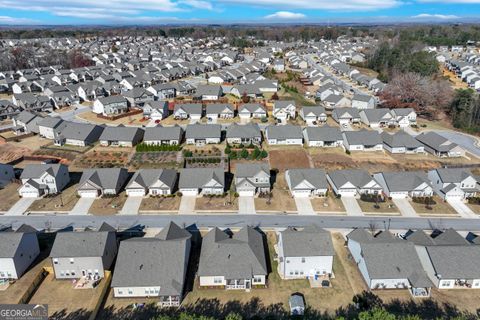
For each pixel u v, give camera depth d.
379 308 40.53
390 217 63.66
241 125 95.69
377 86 147.38
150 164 82.62
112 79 160.25
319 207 66.62
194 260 52.25
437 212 65.12
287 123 108.81
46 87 148.12
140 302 45.16
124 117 114.62
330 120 112.25
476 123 109.44
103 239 50.28
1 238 49.72
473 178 69.06
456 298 45.81
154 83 156.00
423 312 43.59
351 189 69.94
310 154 87.38
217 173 72.12
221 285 47.81
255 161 83.62
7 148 92.25
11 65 185.12
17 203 67.69
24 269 50.56
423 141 91.88
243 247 49.53
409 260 48.25
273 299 45.81
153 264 46.88
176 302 44.62
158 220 62.50
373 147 90.62
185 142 94.00
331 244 50.06
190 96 138.62
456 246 49.34
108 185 70.19
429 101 123.62
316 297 46.09
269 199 69.12
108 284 47.97
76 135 93.38
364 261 48.47
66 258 48.44
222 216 63.78
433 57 179.88
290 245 49.66
